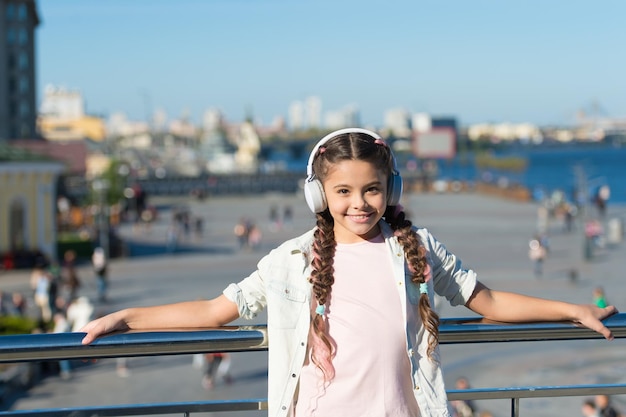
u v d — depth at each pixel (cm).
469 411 1299
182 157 19550
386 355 286
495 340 317
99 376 2016
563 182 15950
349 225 297
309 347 290
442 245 314
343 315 289
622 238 5141
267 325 302
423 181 11981
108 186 7150
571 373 1964
